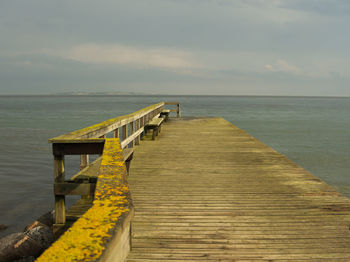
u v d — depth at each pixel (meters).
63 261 0.62
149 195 4.61
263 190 4.90
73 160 16.86
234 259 2.77
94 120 41.72
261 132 31.75
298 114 64.25
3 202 9.88
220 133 11.73
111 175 1.56
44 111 65.62
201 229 3.42
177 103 20.09
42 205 9.68
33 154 18.16
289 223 3.61
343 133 31.52
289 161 7.04
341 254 2.89
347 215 3.87
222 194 4.68
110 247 0.76
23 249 4.23
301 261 2.74
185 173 5.93
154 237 3.21
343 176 15.16
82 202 4.15
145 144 9.25
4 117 47.22
